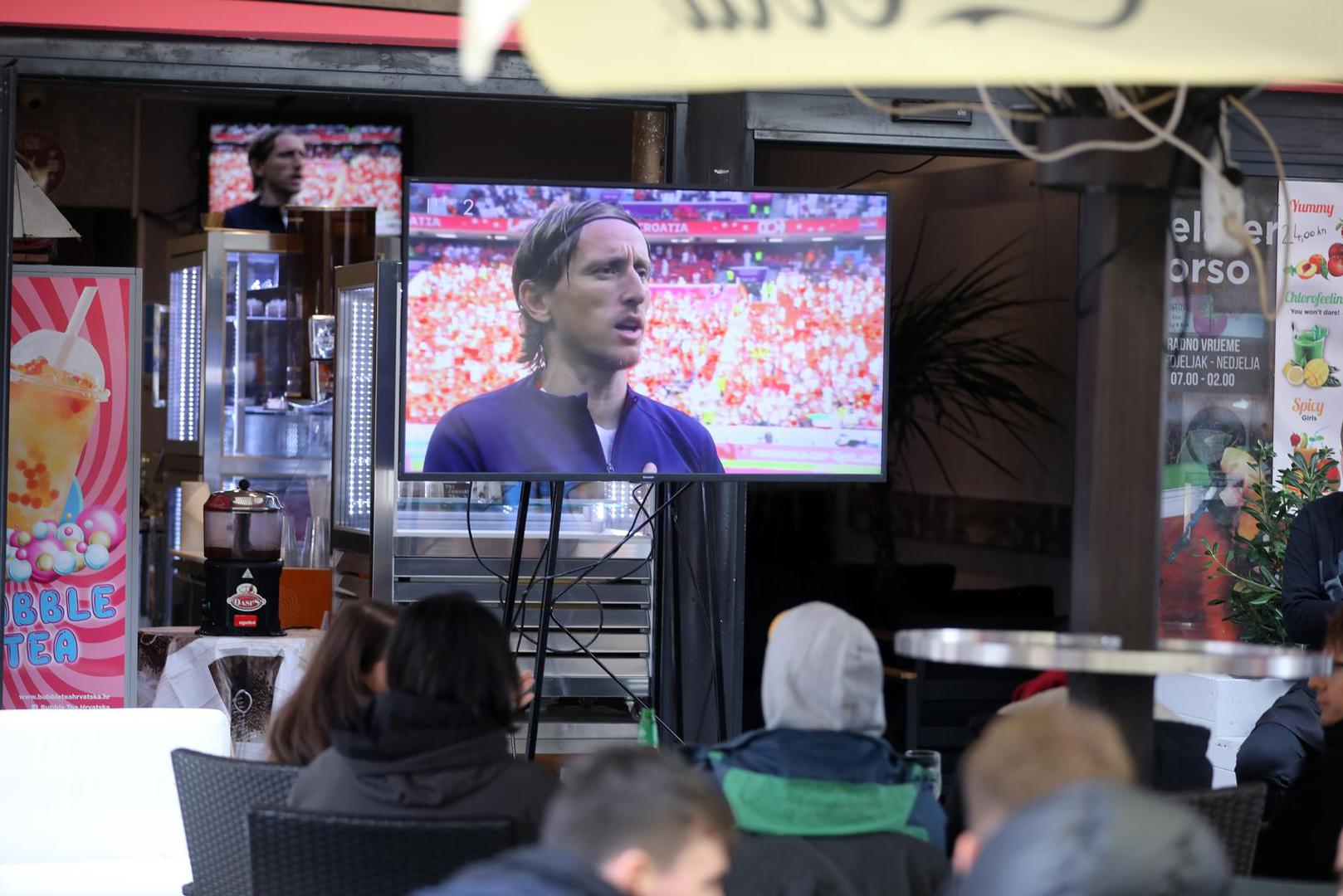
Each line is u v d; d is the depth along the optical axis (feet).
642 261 27.50
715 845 8.94
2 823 21.91
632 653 30.71
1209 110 12.60
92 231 54.39
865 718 14.74
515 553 27.40
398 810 15.34
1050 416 45.24
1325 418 33.32
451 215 26.86
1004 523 47.16
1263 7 10.47
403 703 15.49
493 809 15.43
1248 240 12.70
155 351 44.68
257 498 28.55
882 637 42.45
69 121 54.19
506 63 30.35
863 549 51.34
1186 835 7.07
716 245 27.78
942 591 44.52
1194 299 32.89
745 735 14.73
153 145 54.54
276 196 54.34
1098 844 7.00
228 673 28.07
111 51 29.01
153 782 22.26
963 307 48.70
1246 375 33.09
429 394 26.86
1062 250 44.73
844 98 31.30
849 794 14.32
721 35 10.41
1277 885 13.01
